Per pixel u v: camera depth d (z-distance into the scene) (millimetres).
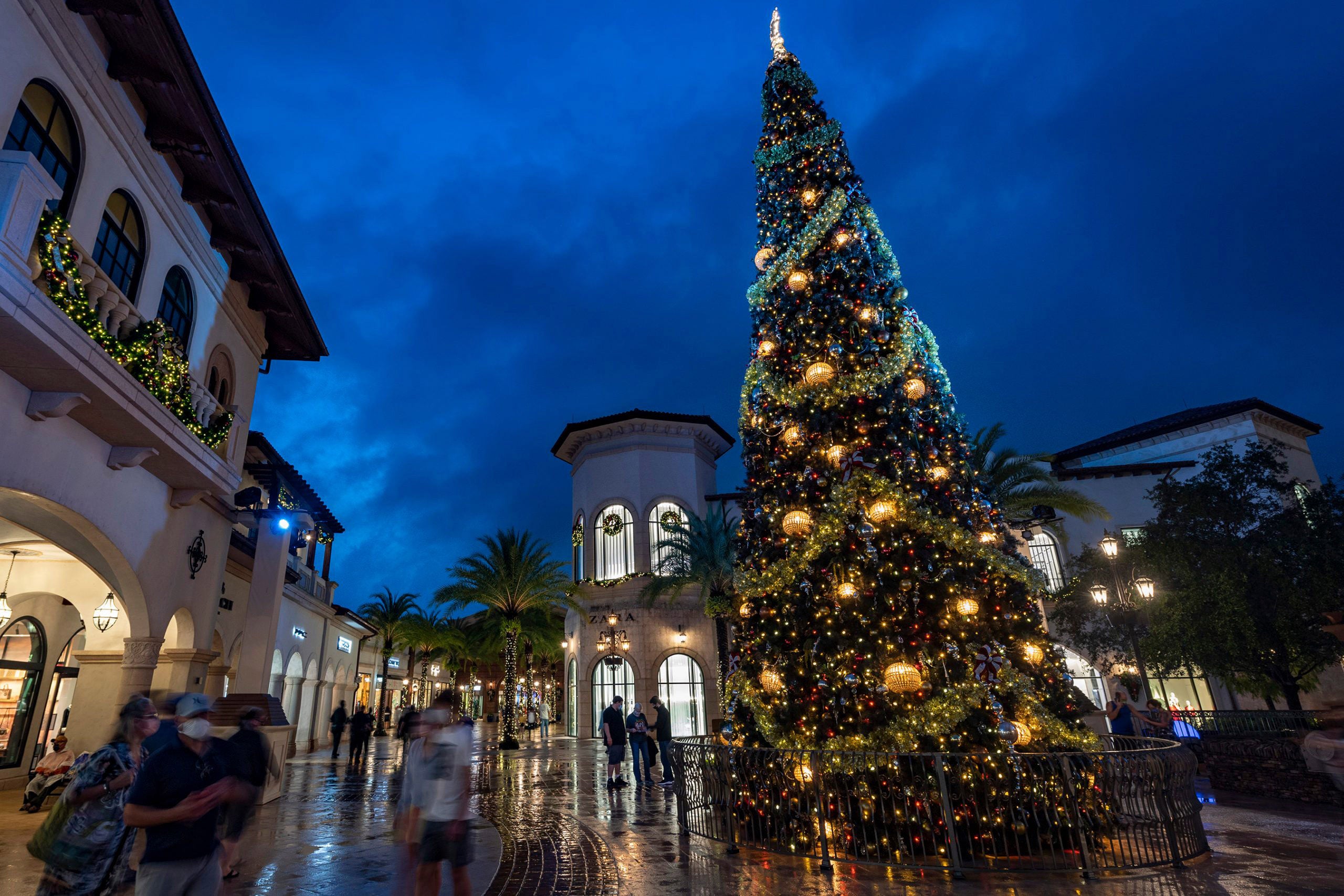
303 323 14430
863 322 8555
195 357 11133
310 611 23859
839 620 7285
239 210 10961
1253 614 15742
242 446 13164
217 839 3582
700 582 24906
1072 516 25281
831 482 7926
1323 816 8867
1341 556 15766
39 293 6551
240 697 12000
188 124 9547
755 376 9383
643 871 6566
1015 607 7609
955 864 6000
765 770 7355
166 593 10734
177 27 8203
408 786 5023
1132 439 27531
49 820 3719
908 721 6703
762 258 9820
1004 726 6660
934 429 8383
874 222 9391
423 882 4793
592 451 33656
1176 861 6094
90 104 8219
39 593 12406
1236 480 17609
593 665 30078
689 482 32594
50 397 7477
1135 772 6301
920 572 7289
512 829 9023
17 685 13133
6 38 6816
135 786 3375
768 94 10688
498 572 27562
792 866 6520
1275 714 14094
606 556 31844
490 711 61656
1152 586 15766
